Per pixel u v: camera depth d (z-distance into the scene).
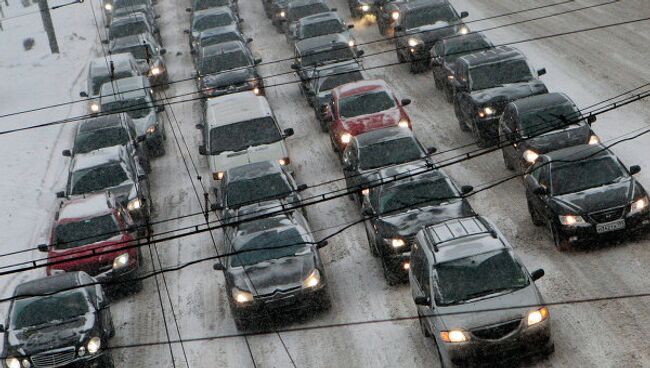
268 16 143.88
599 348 43.47
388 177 59.53
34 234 78.19
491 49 83.19
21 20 184.38
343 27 111.25
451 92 87.44
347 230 65.50
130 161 78.19
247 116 77.88
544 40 101.56
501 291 43.66
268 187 65.56
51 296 53.97
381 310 52.53
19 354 50.75
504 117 69.44
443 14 102.31
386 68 105.06
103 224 64.31
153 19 145.00
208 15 130.75
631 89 81.19
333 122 79.38
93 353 51.03
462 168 72.31
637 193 53.25
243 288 52.53
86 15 177.12
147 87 97.00
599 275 50.91
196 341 53.62
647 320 45.16
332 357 48.31
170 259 66.75
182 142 94.94
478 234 47.34
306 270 52.88
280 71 113.62
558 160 56.97
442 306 43.66
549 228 55.38
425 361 45.78
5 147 105.12
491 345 41.94
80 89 126.06
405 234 54.09
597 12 108.69
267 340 51.88
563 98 68.00
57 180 91.44
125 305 60.91
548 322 42.56
